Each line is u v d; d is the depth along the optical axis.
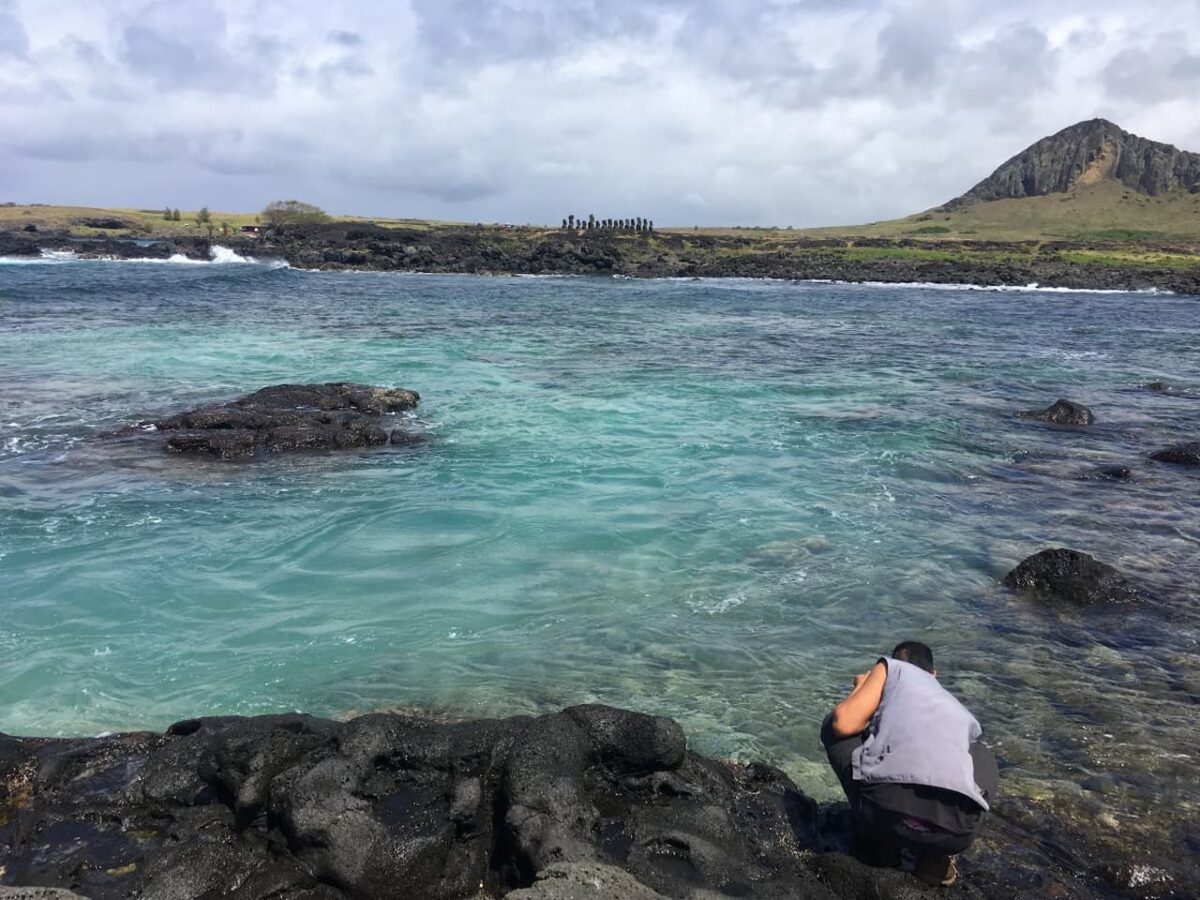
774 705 6.45
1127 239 131.62
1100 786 5.41
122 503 10.72
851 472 12.87
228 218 142.12
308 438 13.72
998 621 7.99
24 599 7.88
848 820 5.05
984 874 4.55
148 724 5.97
